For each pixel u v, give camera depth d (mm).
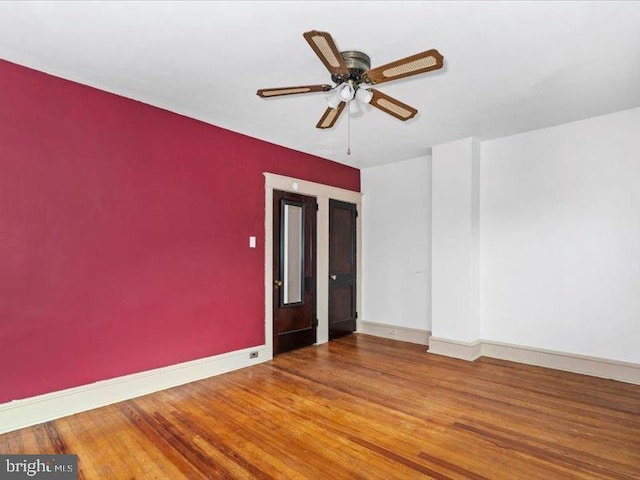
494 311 4121
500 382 3324
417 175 4934
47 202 2623
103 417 2639
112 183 2939
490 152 4168
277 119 3516
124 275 2994
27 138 2547
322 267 4828
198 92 2936
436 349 4281
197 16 1985
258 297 3998
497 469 2020
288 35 2162
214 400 2945
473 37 2178
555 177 3730
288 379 3436
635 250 3291
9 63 2477
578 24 2049
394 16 1977
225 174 3732
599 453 2168
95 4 1884
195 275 3457
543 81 2754
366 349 4496
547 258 3771
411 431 2439
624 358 3338
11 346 2461
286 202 4391
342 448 2238
